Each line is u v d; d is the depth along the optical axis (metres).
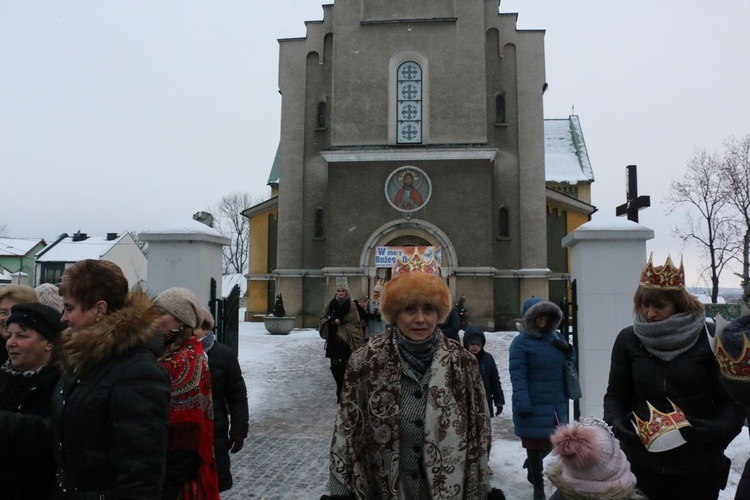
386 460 3.09
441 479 3.03
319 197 26.89
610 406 4.26
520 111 26.34
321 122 27.41
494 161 26.20
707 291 31.17
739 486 3.23
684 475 3.88
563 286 27.70
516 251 25.78
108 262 3.25
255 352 17.72
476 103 25.50
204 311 4.36
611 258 7.76
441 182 24.95
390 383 3.17
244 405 5.11
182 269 8.66
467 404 3.22
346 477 3.10
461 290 24.42
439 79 25.72
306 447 8.27
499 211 26.03
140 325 3.04
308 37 27.72
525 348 6.17
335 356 10.62
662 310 4.07
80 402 2.86
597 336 7.71
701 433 3.75
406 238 24.98
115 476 2.85
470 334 7.49
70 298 3.10
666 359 4.05
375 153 25.12
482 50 25.72
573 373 6.13
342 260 24.98
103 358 2.92
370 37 26.08
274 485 6.62
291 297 26.23
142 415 2.85
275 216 29.41
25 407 3.36
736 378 3.27
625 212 12.96
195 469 3.93
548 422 5.98
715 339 3.40
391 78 26.03
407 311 3.23
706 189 30.00
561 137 44.12
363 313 11.94
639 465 3.99
